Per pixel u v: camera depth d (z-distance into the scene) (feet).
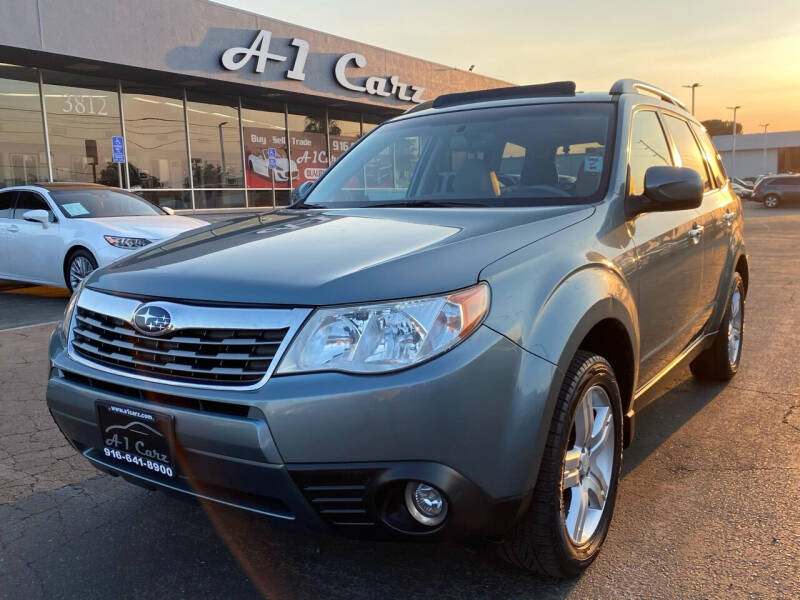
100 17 46.44
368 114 76.07
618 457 8.70
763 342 19.49
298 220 9.74
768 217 90.22
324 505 6.48
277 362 6.41
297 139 68.80
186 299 6.98
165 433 6.88
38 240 28.86
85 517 9.68
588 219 8.74
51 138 49.98
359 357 6.31
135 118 54.85
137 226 27.53
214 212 60.34
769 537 8.79
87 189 30.89
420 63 74.84
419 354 6.29
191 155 59.26
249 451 6.40
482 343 6.46
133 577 8.16
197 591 7.86
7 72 47.34
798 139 263.49
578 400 7.41
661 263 10.14
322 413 6.22
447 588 7.86
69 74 50.57
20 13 42.37
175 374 6.91
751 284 30.78
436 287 6.54
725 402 14.20
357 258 7.22
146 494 10.43
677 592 7.66
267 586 7.95
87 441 7.89
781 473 10.71
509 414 6.57
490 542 7.16
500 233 7.81
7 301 29.78
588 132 10.44
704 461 11.23
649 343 10.02
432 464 6.24
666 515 9.43
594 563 8.30
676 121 13.41
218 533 9.20
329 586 7.94
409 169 11.45
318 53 62.54
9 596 7.77
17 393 15.55
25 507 10.00
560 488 7.23
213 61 54.03
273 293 6.64
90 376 7.49
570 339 7.16
